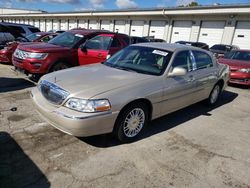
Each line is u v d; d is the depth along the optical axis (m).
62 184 2.63
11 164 2.89
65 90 3.20
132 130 3.64
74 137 3.64
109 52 6.96
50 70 6.33
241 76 8.10
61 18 38.28
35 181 2.64
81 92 3.12
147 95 3.59
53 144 3.41
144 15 24.55
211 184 2.84
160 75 3.94
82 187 2.61
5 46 9.09
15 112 4.42
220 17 19.11
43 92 3.54
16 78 7.04
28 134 3.64
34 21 46.62
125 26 27.39
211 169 3.14
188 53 4.67
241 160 3.43
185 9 20.69
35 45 6.63
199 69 4.91
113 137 3.71
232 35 18.53
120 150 3.40
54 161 3.02
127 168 3.00
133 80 3.61
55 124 3.23
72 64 6.73
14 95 5.43
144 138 3.84
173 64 4.16
